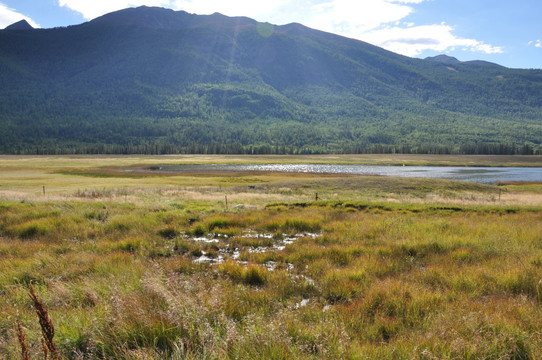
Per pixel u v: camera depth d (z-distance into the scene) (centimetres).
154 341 388
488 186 5022
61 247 1038
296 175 8156
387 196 3950
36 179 6347
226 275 727
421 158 16312
